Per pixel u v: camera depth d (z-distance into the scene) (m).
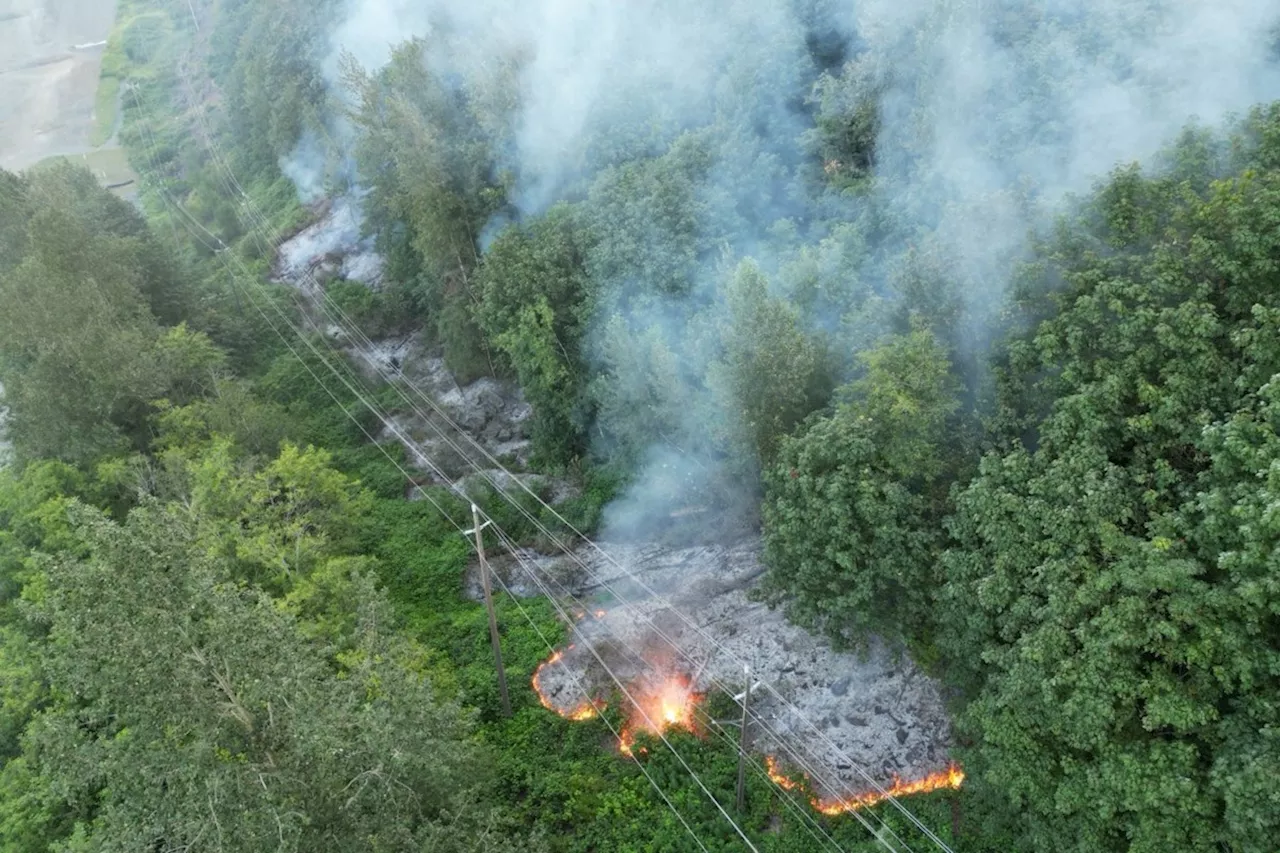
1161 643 17.27
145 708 16.09
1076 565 18.50
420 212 41.31
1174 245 20.19
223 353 43.44
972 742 24.25
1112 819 18.36
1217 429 17.39
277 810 16.00
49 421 35.66
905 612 23.53
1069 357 20.94
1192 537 17.58
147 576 15.87
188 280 49.56
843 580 23.89
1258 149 20.75
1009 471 20.23
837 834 23.80
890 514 22.39
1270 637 16.86
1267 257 18.77
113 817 16.83
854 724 26.11
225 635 16.59
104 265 39.81
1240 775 15.55
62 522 32.69
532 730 28.12
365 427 43.81
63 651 18.38
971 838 22.86
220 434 35.91
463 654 31.25
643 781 25.97
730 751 26.38
